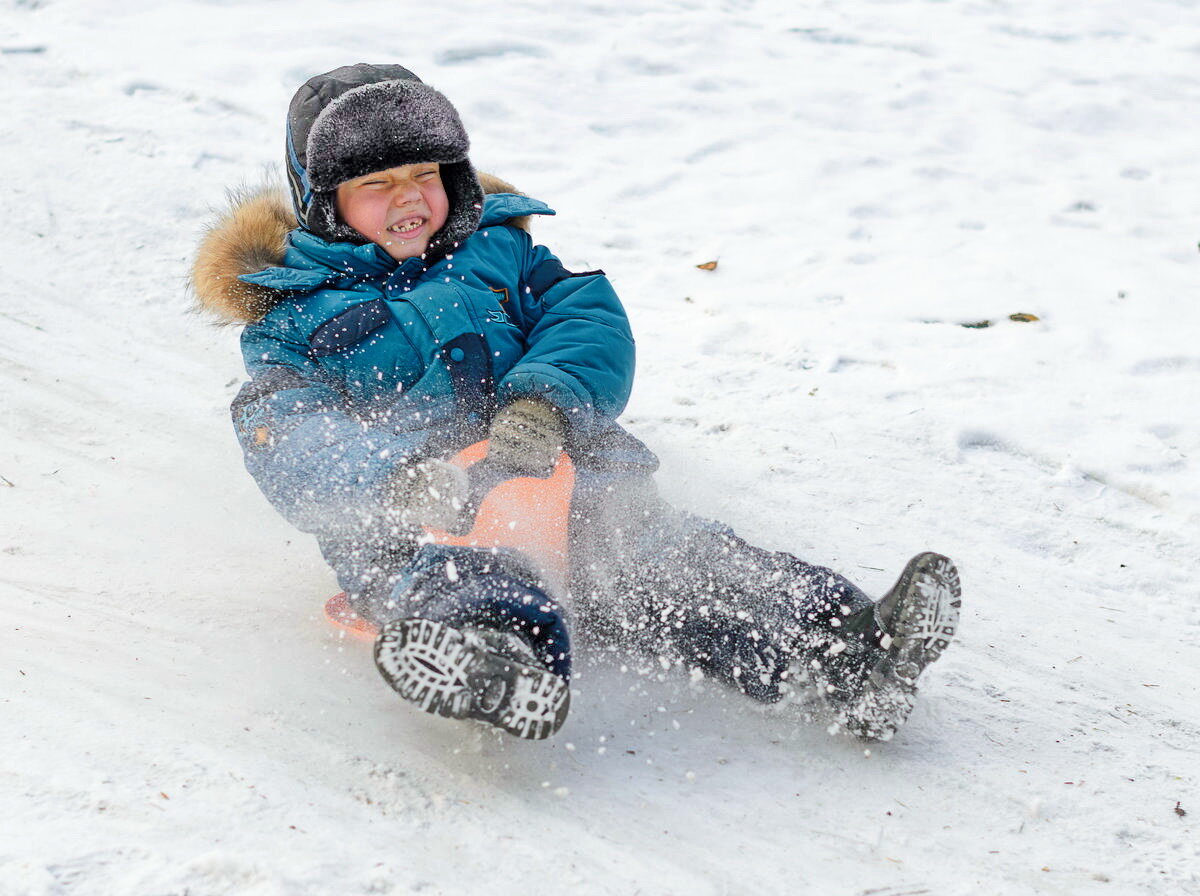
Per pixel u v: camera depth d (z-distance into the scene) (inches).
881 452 267.0
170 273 329.4
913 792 153.2
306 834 128.2
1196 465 265.0
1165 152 492.1
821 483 253.1
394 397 181.0
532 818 140.2
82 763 136.0
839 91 526.0
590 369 182.7
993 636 202.1
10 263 325.1
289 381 175.9
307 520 168.6
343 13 542.3
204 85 453.4
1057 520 245.9
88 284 320.2
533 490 168.2
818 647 161.9
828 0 661.9
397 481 153.3
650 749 159.2
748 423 276.5
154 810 127.8
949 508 247.3
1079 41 631.2
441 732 157.6
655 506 180.9
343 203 184.2
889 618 153.2
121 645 175.3
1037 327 334.6
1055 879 136.9
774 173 448.5
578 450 180.9
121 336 298.5
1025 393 295.9
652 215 412.5
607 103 499.5
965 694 181.9
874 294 355.6
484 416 179.8
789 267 374.9
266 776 139.7
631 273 368.8
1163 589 225.0
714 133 479.8
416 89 180.5
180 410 268.5
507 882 126.4
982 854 140.9
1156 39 637.9
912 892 132.6
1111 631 207.8
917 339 325.7
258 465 168.2
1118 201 440.8
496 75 507.2
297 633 184.5
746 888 130.8
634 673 175.8
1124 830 147.9
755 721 167.5
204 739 147.9
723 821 143.7
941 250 391.2
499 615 146.8
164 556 208.4
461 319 182.1
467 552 159.8
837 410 284.8
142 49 480.7
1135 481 257.6
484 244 197.0
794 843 140.3
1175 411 288.5
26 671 161.8
